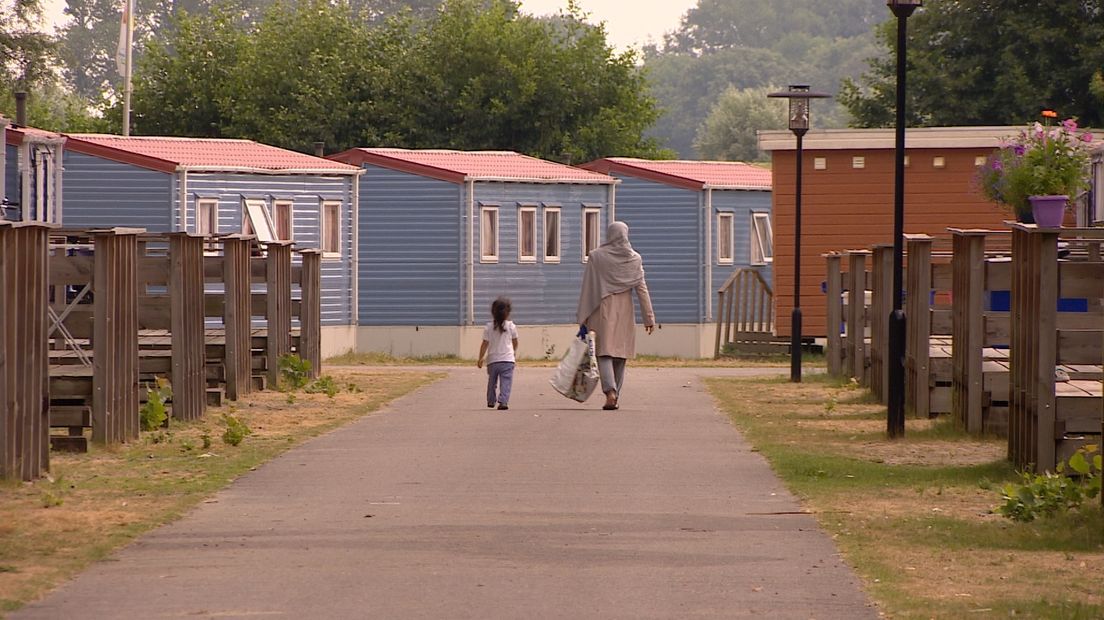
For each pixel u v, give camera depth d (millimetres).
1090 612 22047
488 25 173250
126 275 43156
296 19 178625
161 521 29453
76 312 44281
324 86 168125
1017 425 37188
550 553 26250
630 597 22891
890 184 106750
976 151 105188
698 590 23406
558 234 127312
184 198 105625
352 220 119312
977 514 30844
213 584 23766
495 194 123125
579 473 36562
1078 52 142250
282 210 113250
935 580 24344
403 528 28719
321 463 38562
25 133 95500
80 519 29562
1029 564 25672
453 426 48219
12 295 34219
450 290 121188
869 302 69375
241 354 57781
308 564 25297
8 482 34031
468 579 24109
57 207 103062
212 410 52719
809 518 30109
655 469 37344
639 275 55000
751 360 110000
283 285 65562
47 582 23891
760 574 24625
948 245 104562
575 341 56531
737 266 136125
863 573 24766
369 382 71000
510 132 173250
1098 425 34781
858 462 38875
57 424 41469
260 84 171750
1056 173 55594
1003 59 143875
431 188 121000
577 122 175375
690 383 71375
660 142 184375
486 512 30609
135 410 43906
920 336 49344
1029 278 35938
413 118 169375
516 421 49938
